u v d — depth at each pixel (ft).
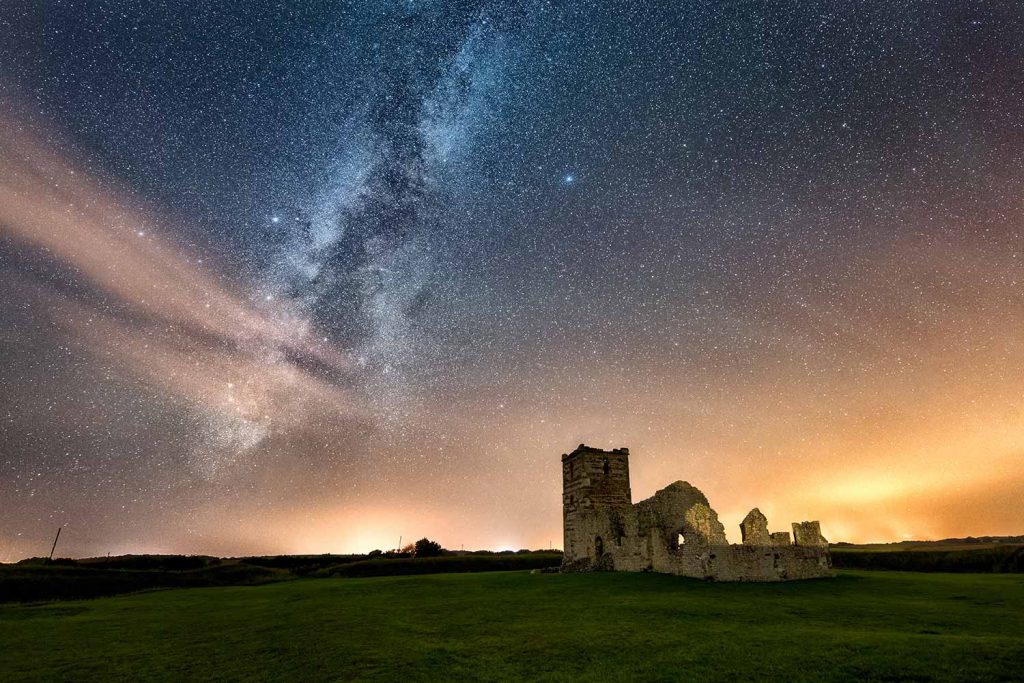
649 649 47.26
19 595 129.90
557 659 45.57
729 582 88.99
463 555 211.61
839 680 37.19
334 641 56.44
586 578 106.83
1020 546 126.72
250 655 52.60
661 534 110.63
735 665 41.37
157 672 47.78
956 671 37.81
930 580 90.17
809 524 105.19
